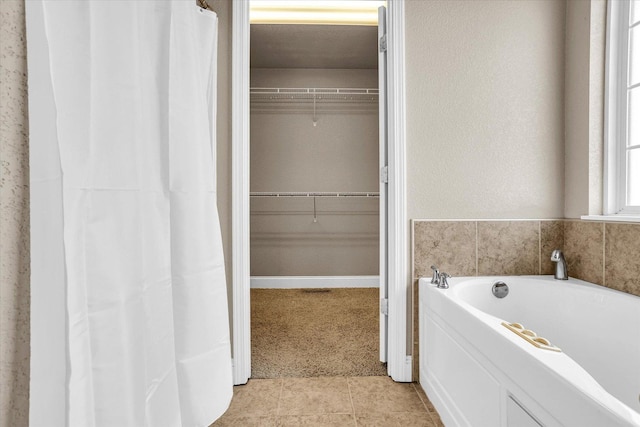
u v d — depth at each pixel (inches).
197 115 34.6
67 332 21.6
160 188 31.4
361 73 149.7
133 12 26.3
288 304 127.3
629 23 66.7
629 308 55.0
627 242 59.2
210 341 35.8
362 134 150.5
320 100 150.0
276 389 69.8
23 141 20.9
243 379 71.7
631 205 65.4
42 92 20.9
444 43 73.4
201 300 34.8
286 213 150.5
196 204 34.3
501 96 74.0
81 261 22.5
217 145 73.7
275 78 148.6
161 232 31.3
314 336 96.9
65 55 21.9
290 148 149.9
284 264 151.1
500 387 42.6
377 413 61.9
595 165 68.3
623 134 67.0
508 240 73.9
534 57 74.3
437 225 73.2
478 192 73.9
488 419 45.4
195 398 34.5
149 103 30.4
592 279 66.4
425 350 69.0
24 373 21.5
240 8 73.1
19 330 21.0
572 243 71.5
